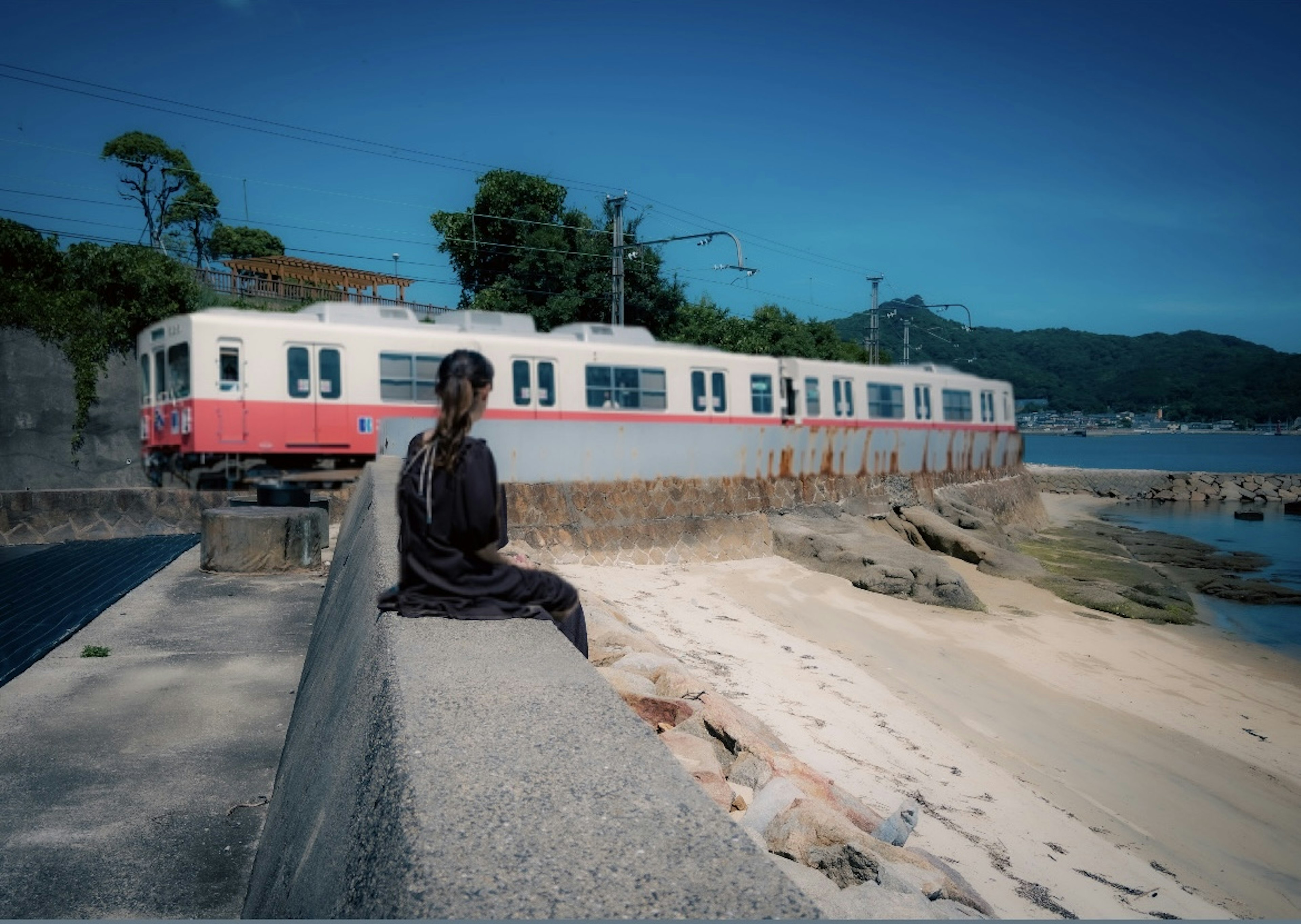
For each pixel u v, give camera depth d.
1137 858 8.65
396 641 2.99
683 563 20.64
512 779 1.88
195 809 4.68
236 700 6.61
